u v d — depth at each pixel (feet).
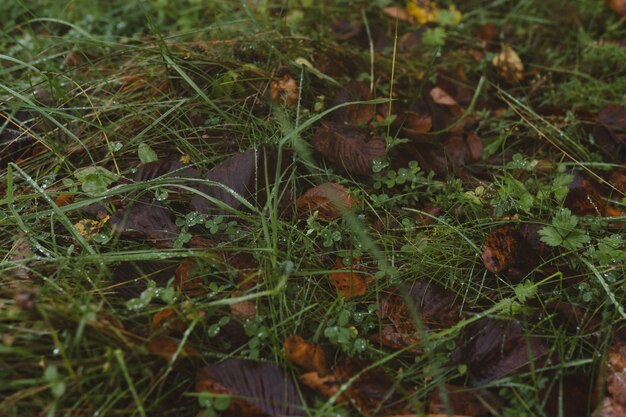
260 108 2.72
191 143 2.64
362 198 2.48
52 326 2.06
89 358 2.04
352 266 2.35
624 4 3.35
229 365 2.07
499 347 2.17
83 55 2.86
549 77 3.08
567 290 2.32
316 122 2.68
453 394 2.09
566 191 2.47
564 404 2.08
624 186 2.62
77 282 2.19
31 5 3.30
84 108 2.60
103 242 2.30
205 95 2.61
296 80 2.79
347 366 2.11
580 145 2.76
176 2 3.31
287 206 2.44
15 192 2.50
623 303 2.28
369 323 2.23
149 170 2.48
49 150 2.60
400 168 2.58
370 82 2.90
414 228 2.43
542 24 3.36
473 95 3.01
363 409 2.05
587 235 2.34
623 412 2.06
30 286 2.18
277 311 2.21
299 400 2.05
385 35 3.19
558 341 2.19
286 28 3.06
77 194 2.45
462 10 3.48
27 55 3.02
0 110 2.64
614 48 3.10
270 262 2.28
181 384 2.09
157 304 2.20
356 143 2.56
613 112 2.79
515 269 2.36
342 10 3.30
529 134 2.83
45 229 2.40
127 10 3.31
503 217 2.47
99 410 2.00
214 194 2.41
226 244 2.33
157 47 2.79
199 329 2.17
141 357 2.09
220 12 3.23
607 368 2.12
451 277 2.34
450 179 2.59
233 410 2.05
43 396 2.02
